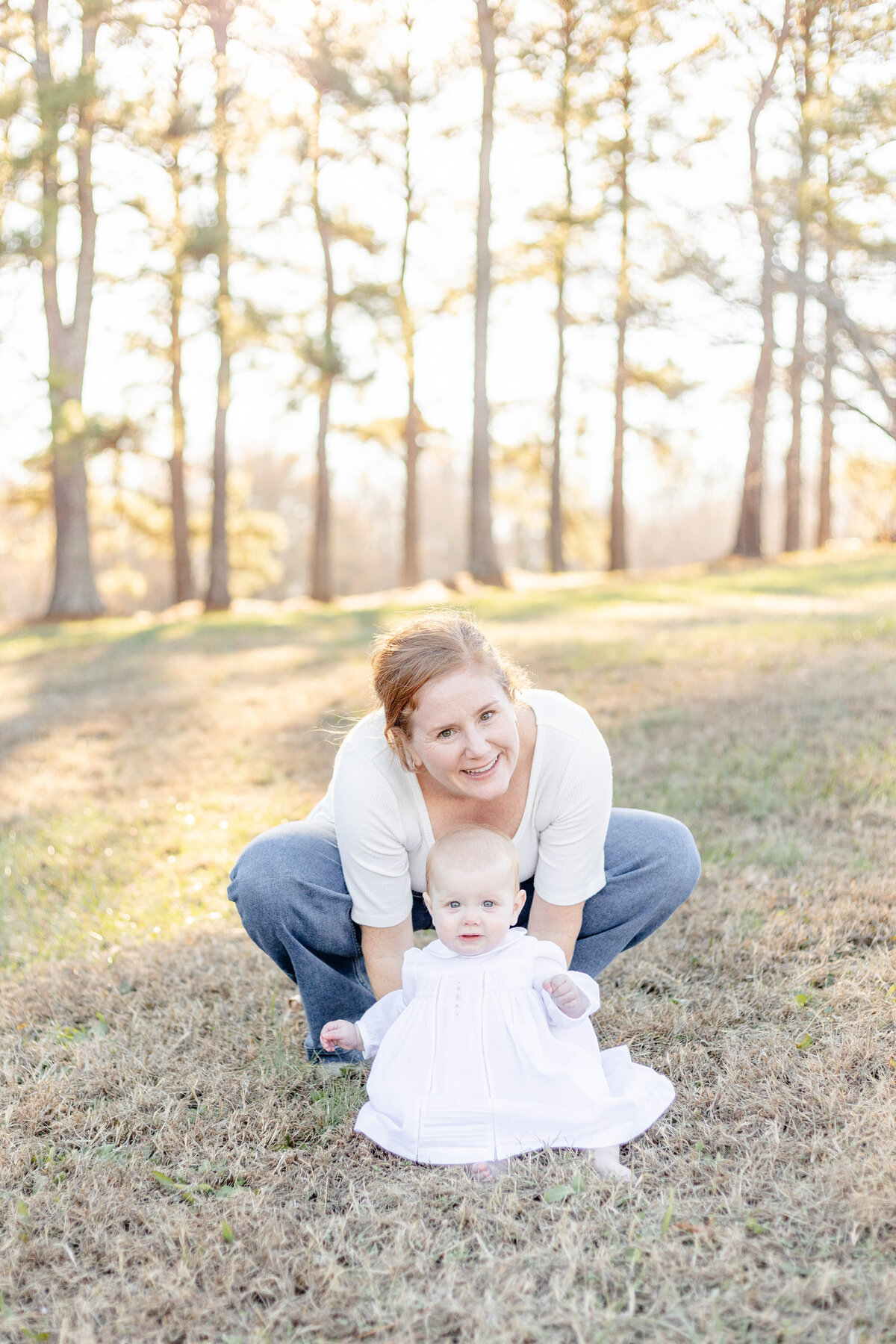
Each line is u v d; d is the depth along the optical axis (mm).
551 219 21609
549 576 24703
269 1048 2871
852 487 28203
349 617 16438
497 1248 2006
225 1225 2074
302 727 7742
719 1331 1741
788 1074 2521
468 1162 2238
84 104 16328
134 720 8539
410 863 2553
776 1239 1955
